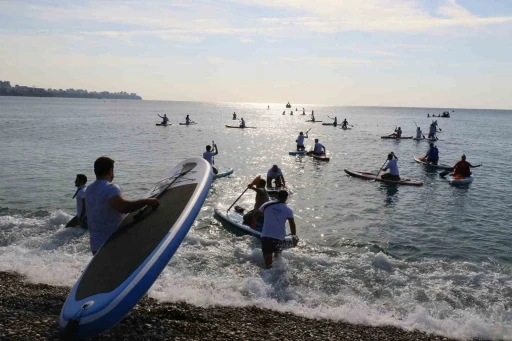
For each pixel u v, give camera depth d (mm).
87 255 8797
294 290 7426
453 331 6090
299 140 29250
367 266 8727
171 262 8484
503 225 12336
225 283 7512
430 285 7910
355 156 28703
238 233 10609
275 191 15617
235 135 44094
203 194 6867
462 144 39750
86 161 22734
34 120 59938
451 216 13281
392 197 15891
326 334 5688
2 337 4688
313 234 11133
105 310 4480
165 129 50312
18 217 11680
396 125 76250
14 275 7465
